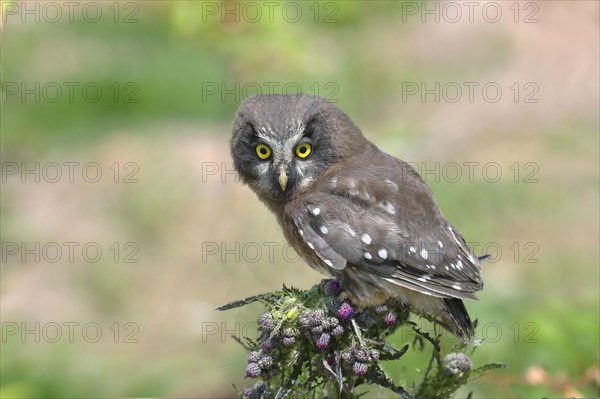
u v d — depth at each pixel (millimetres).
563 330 9852
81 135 19016
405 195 7750
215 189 16422
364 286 7516
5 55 20500
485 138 16547
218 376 11977
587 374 8906
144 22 21047
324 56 14906
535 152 15914
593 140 16172
